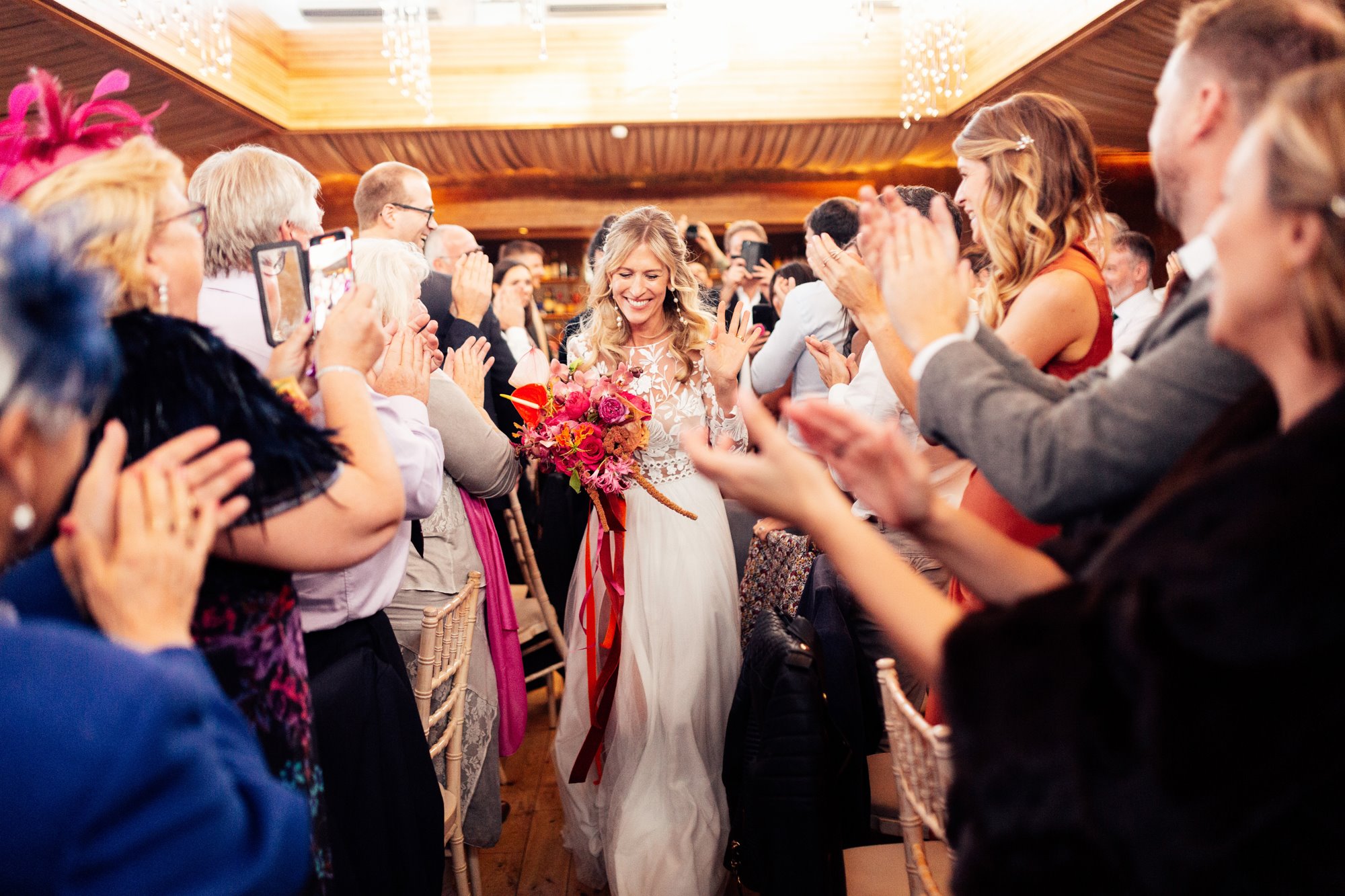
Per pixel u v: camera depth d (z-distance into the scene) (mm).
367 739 1378
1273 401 671
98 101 1074
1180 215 915
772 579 2311
